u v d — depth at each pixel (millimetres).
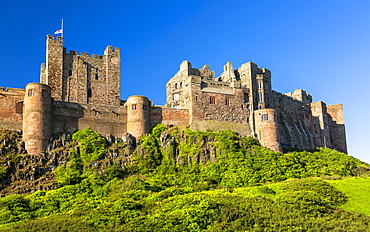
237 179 93812
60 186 82688
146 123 102062
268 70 129000
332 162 113312
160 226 66812
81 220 67750
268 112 113875
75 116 96188
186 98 114062
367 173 110188
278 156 105312
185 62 130375
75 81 111750
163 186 87938
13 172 82250
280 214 72625
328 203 78500
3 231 63750
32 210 73750
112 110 101062
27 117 88875
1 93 91062
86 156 90625
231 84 118938
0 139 85938
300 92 148625
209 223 69125
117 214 69938
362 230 67250
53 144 89875
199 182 91562
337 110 153500
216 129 110188
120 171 89750
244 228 67562
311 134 142250
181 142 101188
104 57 117938
